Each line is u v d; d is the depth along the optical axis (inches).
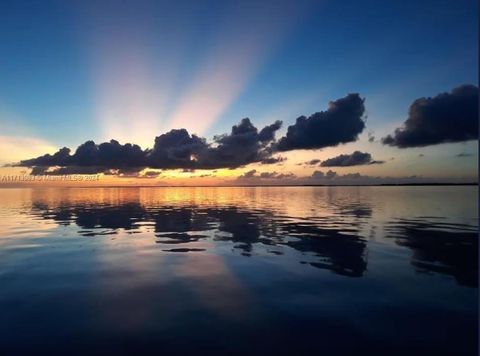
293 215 1083.3
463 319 267.3
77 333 247.0
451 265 430.9
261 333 246.2
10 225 828.0
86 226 814.5
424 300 308.3
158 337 240.8
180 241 609.9
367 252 508.4
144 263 447.2
